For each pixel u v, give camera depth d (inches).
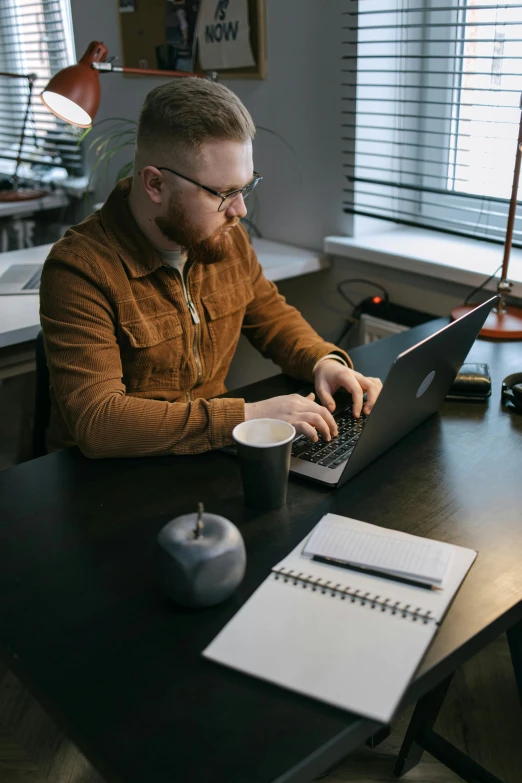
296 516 39.9
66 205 129.8
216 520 33.4
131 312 52.7
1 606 33.6
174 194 48.2
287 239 99.3
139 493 42.7
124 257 51.9
